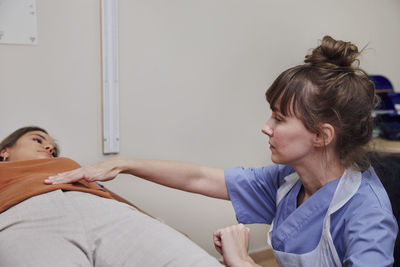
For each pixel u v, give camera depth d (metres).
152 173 0.97
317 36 2.13
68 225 0.80
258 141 2.01
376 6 2.37
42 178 0.98
